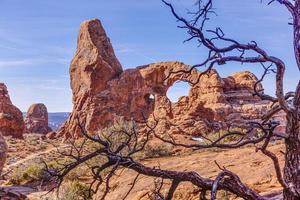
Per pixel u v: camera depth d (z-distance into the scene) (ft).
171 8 17.03
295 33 17.01
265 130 17.21
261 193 40.40
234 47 17.08
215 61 17.39
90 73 187.62
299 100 16.44
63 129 205.67
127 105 180.65
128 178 56.24
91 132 174.70
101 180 19.62
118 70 195.42
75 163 18.95
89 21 201.77
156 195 21.35
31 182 68.80
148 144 83.61
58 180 18.95
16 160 128.36
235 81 176.76
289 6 17.15
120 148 19.47
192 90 160.15
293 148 16.76
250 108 150.10
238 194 17.95
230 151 68.03
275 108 17.95
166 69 179.83
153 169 19.52
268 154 16.47
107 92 183.62
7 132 197.67
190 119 127.44
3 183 75.72
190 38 17.26
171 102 161.58
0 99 205.77
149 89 179.93
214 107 149.89
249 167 53.78
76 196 50.67
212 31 17.31
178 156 75.77
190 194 43.57
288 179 16.88
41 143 172.86
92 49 195.11
